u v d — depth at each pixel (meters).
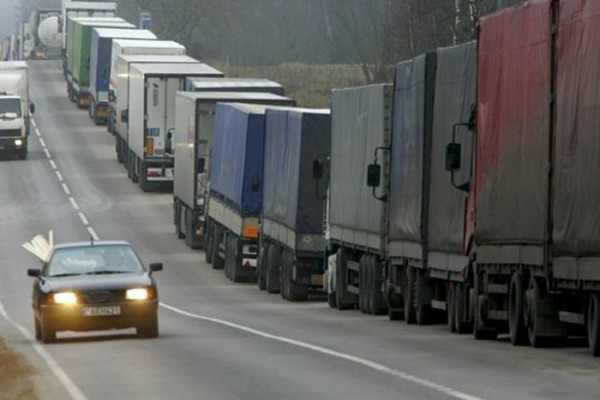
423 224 70.25
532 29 55.25
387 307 80.88
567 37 51.75
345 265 87.44
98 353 57.97
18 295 104.44
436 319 72.06
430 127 70.19
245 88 135.88
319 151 93.31
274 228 101.19
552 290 53.22
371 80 160.38
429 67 70.19
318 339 61.53
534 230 54.84
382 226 77.75
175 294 102.19
